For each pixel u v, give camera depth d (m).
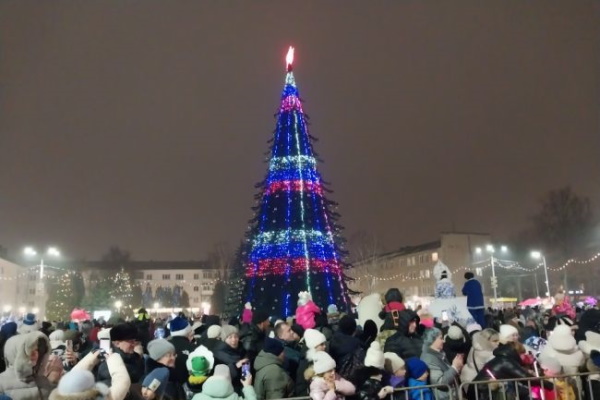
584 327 10.82
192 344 8.67
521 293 69.69
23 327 10.59
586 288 58.47
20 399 5.46
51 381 5.77
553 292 63.62
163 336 12.46
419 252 89.44
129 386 5.71
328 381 6.26
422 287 87.44
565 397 7.60
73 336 11.24
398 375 7.16
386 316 9.84
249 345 8.84
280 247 21.92
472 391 7.34
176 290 115.19
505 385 7.27
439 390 7.21
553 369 7.69
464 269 81.62
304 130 23.47
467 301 14.14
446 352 8.55
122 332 6.81
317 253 22.05
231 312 28.41
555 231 60.34
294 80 24.36
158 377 6.03
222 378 6.50
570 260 53.53
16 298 76.38
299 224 22.09
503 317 18.41
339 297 22.36
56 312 63.00
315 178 23.05
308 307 10.69
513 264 66.19
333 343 7.40
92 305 70.25
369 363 6.88
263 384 7.16
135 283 104.88
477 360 8.34
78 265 98.69
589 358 8.43
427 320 11.45
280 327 9.22
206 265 127.62
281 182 22.67
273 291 21.61
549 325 14.23
